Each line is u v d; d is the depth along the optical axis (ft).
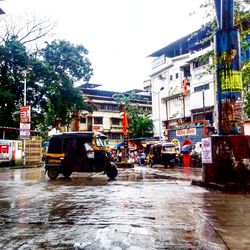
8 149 85.71
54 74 96.94
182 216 16.37
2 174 56.54
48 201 22.39
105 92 185.37
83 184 35.55
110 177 43.62
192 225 14.37
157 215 16.67
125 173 55.52
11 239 12.40
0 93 88.07
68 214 17.34
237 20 33.27
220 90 30.45
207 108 116.06
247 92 38.50
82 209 18.89
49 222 15.37
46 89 96.07
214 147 29.58
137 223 14.88
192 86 123.65
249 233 12.92
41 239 12.35
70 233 13.20
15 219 16.12
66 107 106.01
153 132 151.94
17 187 32.91
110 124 180.24
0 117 93.61
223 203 20.43
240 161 28.50
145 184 34.19
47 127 142.72
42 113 106.93
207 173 30.50
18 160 89.81
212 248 11.00
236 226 14.10
